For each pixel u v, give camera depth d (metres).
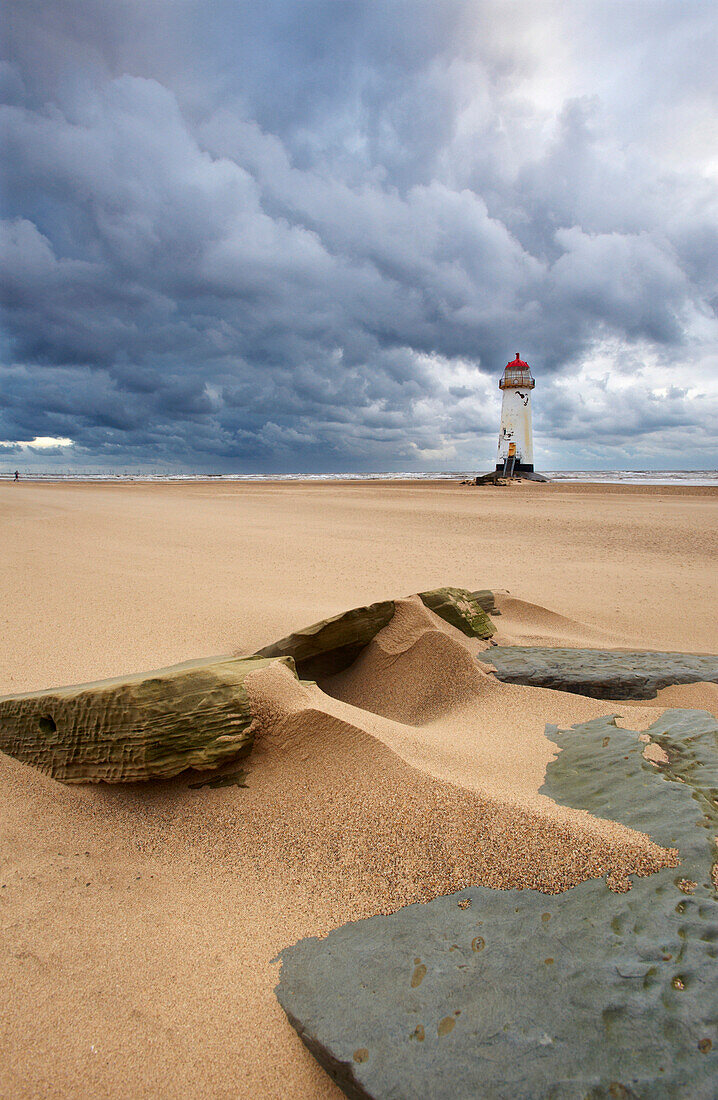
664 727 3.79
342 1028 1.92
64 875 2.74
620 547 14.31
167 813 3.12
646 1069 1.68
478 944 2.15
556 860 2.43
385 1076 1.76
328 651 5.26
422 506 26.81
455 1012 1.91
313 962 2.22
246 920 2.47
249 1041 2.00
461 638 5.77
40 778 3.36
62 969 2.26
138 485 53.53
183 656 5.79
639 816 2.71
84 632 6.45
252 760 3.36
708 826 2.55
